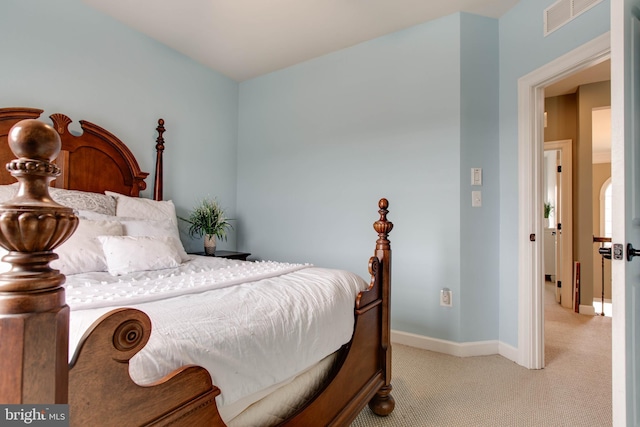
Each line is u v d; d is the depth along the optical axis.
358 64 2.87
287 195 3.28
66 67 2.28
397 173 2.65
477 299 2.42
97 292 1.06
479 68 2.46
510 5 2.35
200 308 0.90
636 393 1.20
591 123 3.61
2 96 2.01
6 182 1.97
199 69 3.23
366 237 2.80
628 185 1.17
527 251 2.23
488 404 1.75
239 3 2.34
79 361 0.51
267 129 3.45
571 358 2.36
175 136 3.02
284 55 3.07
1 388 0.42
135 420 0.58
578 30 1.89
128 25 2.63
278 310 1.04
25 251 0.44
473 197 2.43
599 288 4.20
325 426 1.16
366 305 1.50
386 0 2.29
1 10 2.00
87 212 2.04
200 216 3.03
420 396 1.83
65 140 2.23
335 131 2.99
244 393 0.83
